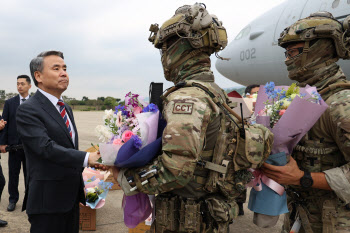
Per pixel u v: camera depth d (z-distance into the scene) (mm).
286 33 1671
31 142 1806
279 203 1507
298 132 1415
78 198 2092
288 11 6465
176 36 1413
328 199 1501
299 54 1641
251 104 2018
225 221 1321
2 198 4258
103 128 1468
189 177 1162
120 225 3404
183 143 1138
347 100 1402
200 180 1307
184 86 1333
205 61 1423
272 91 1627
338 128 1396
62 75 1952
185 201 1313
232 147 1312
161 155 1206
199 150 1171
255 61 7387
